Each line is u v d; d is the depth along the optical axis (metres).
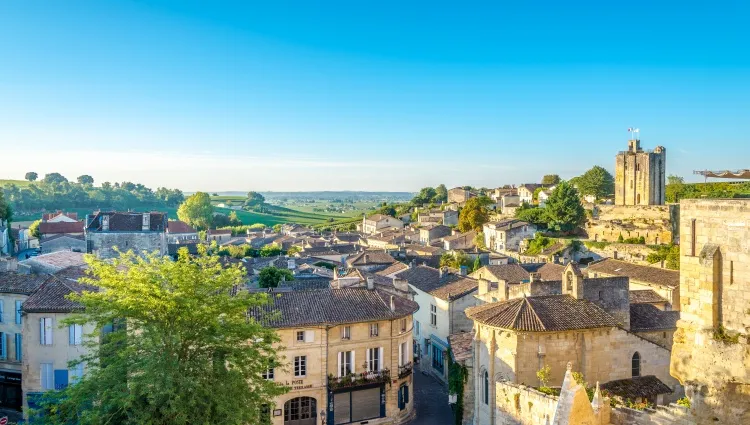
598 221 128.38
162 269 32.97
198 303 31.95
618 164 150.62
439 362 69.31
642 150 148.88
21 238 133.88
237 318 34.09
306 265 111.00
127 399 28.23
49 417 31.83
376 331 55.47
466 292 67.31
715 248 22.03
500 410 40.81
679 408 25.72
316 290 58.25
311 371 52.84
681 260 23.44
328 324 52.84
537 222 140.25
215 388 31.39
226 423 30.28
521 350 41.69
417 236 176.62
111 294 31.92
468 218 161.62
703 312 22.38
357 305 56.03
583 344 42.47
